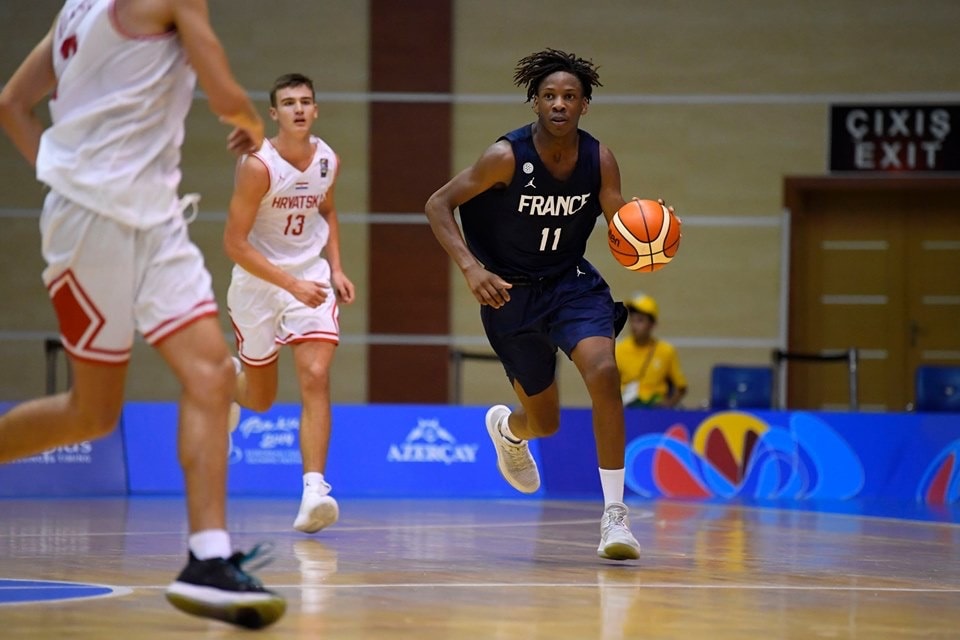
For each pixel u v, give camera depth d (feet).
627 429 79.97
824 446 80.38
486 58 108.99
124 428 78.18
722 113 109.09
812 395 111.14
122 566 34.53
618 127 109.50
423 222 109.19
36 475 75.41
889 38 107.86
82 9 24.54
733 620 25.64
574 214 39.01
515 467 46.52
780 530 51.52
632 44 109.29
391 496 75.56
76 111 24.23
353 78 108.99
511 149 38.09
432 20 108.99
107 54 24.06
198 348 24.25
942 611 27.89
